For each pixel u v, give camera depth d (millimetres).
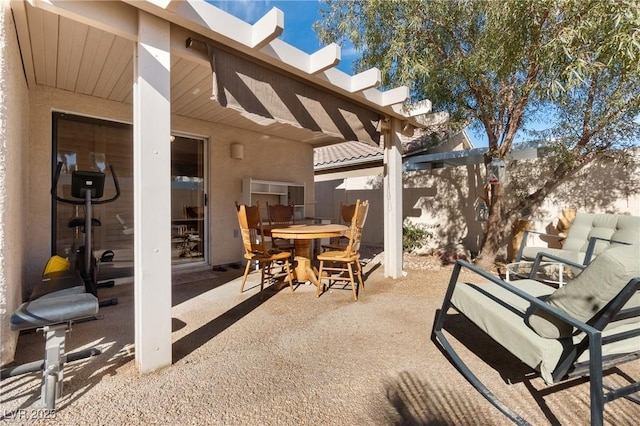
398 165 4723
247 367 2121
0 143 1859
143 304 2035
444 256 6402
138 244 2066
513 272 4297
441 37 4160
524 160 5809
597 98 4070
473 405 1738
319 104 3432
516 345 1701
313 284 4336
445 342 2291
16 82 2328
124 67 3121
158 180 2107
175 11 2062
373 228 8352
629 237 3574
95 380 1948
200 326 2830
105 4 1985
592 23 2670
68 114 3832
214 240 5301
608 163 4973
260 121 5047
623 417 1624
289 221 5703
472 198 6566
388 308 3338
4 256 1925
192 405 1717
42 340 2514
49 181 3652
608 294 1374
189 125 4949
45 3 1796
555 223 5469
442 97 4727
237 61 2650
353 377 2010
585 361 1582
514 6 2998
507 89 4301
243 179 5617
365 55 4438
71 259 3609
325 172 9750
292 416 1638
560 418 1623
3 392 1814
